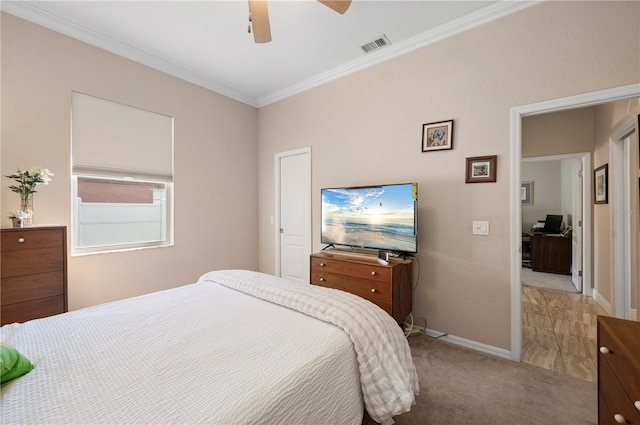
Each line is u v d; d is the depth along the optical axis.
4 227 2.02
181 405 0.76
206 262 3.42
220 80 3.40
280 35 2.51
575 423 1.49
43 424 0.70
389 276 2.26
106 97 2.60
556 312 3.09
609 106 2.92
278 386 0.85
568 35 1.91
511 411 1.57
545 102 2.00
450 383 1.83
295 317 1.34
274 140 3.85
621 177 2.81
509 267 2.17
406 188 2.43
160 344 1.10
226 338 1.14
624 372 1.00
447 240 2.44
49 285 2.01
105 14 2.23
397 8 2.16
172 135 3.09
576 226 4.07
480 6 2.15
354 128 3.04
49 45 2.28
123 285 2.71
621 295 2.81
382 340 1.26
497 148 2.20
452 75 2.39
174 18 2.28
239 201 3.81
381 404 1.14
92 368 0.94
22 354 1.03
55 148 2.31
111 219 2.70
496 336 2.22
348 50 2.75
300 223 3.62
